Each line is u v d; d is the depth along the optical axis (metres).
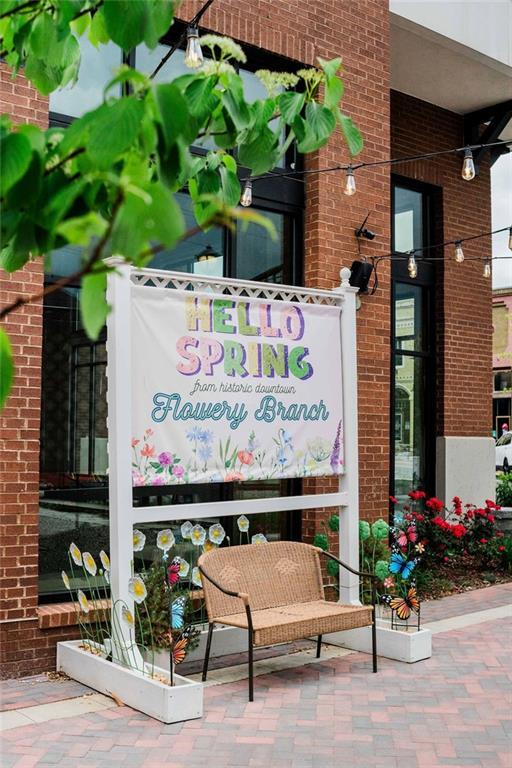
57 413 6.49
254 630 5.57
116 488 5.59
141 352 5.77
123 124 1.72
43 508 6.40
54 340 6.49
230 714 5.24
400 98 10.46
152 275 5.88
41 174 1.78
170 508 5.84
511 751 4.68
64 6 2.44
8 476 5.91
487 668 6.26
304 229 7.97
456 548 10.05
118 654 5.57
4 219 1.89
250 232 7.76
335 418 6.93
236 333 6.30
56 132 1.99
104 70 6.77
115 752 4.61
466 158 6.37
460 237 11.05
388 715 5.25
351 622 6.12
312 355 6.78
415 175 10.57
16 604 5.91
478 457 11.05
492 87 10.27
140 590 5.38
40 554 6.38
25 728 4.96
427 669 6.24
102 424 6.75
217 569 6.15
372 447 8.23
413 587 6.63
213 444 6.11
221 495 7.54
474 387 11.18
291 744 4.76
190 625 6.05
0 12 2.42
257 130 2.73
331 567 7.03
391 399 10.31
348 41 8.16
